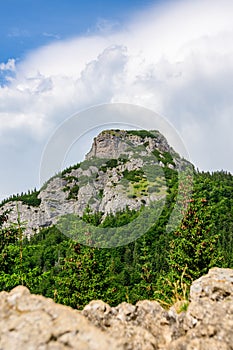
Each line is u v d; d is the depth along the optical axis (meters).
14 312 2.85
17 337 2.53
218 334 2.94
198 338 2.93
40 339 2.49
